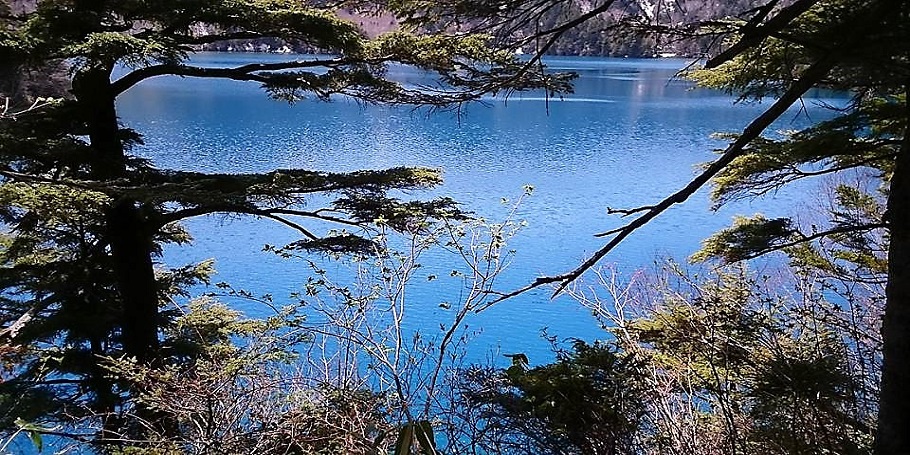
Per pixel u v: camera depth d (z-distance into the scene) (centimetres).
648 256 1628
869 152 577
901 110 461
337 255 675
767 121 240
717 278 845
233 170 2508
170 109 4350
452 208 727
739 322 476
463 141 3534
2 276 719
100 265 727
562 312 1203
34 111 630
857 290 795
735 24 334
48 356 666
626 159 3116
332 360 604
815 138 529
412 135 3672
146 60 565
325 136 3522
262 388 479
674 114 4662
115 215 667
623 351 508
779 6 339
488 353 833
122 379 650
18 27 586
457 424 390
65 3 613
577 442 340
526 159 3078
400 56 616
